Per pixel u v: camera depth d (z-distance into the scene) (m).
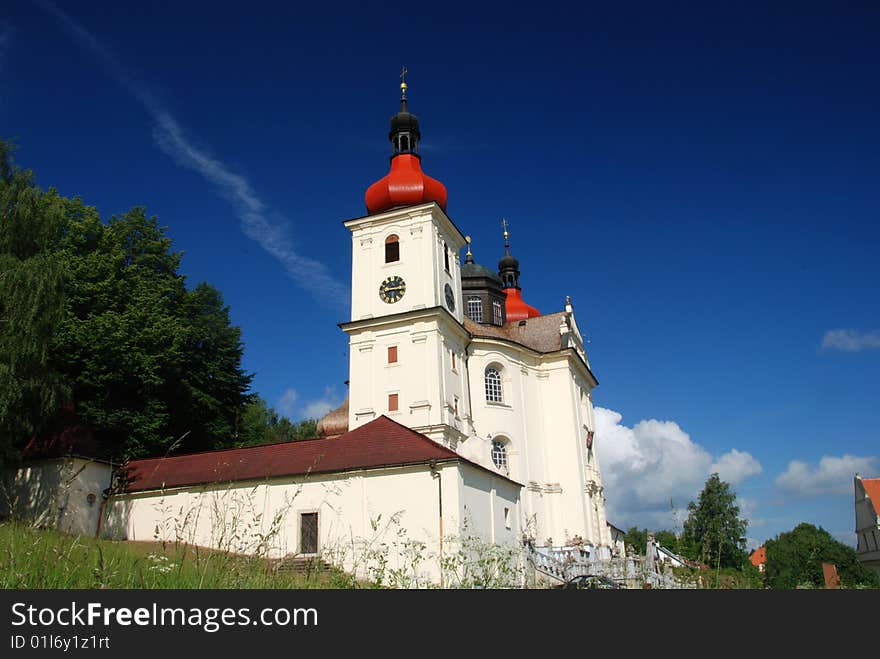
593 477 60.94
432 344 49.12
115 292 45.81
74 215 48.03
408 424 47.69
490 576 15.43
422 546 16.91
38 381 32.09
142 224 51.22
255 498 32.94
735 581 11.34
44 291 32.03
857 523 71.81
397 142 57.91
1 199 33.69
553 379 59.50
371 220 54.50
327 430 58.66
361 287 53.28
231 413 51.66
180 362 47.62
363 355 50.75
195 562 12.42
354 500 31.28
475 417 53.84
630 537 40.47
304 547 31.19
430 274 51.62
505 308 69.62
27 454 35.72
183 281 52.62
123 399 44.47
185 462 37.25
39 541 11.19
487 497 33.88
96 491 36.03
